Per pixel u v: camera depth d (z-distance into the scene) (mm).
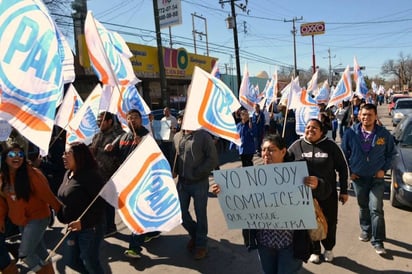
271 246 2787
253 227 2852
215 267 4223
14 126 2707
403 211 5898
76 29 14469
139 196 3279
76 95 5984
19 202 3461
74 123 5605
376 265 4102
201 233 4438
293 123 9922
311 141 3963
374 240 4398
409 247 4531
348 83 10008
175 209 3396
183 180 4438
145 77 17984
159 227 3316
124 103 5738
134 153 3250
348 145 4609
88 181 3348
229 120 4332
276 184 2750
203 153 4352
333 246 4180
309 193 2646
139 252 4469
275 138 2879
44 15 2957
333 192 4012
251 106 8711
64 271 4320
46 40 2922
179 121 10383
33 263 3602
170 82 22281
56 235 5477
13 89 2727
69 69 4363
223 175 2914
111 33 5234
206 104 4305
